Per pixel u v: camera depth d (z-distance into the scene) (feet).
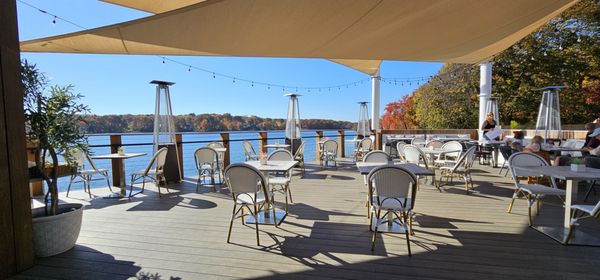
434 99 48.73
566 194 10.03
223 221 11.48
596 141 17.37
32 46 9.62
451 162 17.97
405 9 8.95
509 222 11.04
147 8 12.46
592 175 9.10
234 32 9.46
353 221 11.37
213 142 22.31
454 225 10.76
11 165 7.36
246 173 9.29
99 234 10.12
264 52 12.62
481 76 27.76
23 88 7.98
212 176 17.63
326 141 25.23
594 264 7.70
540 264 7.73
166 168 18.88
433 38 12.38
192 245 9.19
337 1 7.81
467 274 7.27
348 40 11.69
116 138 18.47
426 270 7.49
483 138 24.62
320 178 20.40
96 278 7.27
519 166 11.43
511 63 39.78
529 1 9.65
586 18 35.01
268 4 7.59
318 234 10.05
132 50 11.03
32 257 7.85
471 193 15.64
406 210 8.71
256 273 7.45
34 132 8.36
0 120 7.12
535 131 25.36
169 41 9.78
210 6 7.31
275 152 15.19
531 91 38.65
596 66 35.37
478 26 11.42
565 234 9.66
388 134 33.53
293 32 10.03
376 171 8.63
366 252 8.60
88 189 15.94
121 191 16.26
